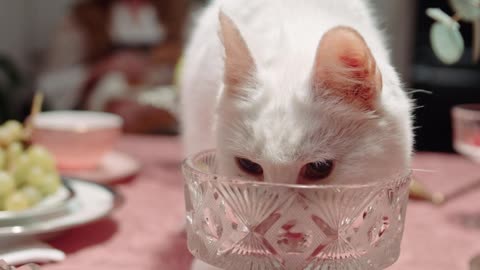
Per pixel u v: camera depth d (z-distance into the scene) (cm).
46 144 85
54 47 180
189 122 69
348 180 51
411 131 55
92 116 96
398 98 53
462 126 77
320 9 60
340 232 45
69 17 180
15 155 68
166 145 111
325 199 44
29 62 198
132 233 66
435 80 166
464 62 164
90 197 69
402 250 63
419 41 172
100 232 66
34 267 53
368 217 46
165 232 67
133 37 174
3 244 59
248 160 51
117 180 83
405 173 48
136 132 156
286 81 51
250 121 50
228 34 50
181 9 176
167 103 157
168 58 171
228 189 45
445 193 81
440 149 151
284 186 44
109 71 169
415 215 73
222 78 54
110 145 88
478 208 75
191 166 48
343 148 51
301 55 53
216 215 46
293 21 58
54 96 171
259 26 59
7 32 184
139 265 59
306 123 50
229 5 63
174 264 60
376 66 48
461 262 61
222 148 52
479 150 76
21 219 61
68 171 85
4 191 62
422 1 171
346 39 47
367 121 51
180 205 75
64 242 63
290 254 45
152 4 176
